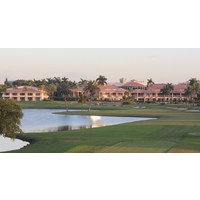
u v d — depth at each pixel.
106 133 59.03
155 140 49.59
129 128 66.50
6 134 44.81
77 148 43.44
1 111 43.59
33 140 52.84
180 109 145.00
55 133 59.47
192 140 49.50
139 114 115.56
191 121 83.06
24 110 146.00
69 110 146.25
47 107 162.75
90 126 80.88
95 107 161.00
